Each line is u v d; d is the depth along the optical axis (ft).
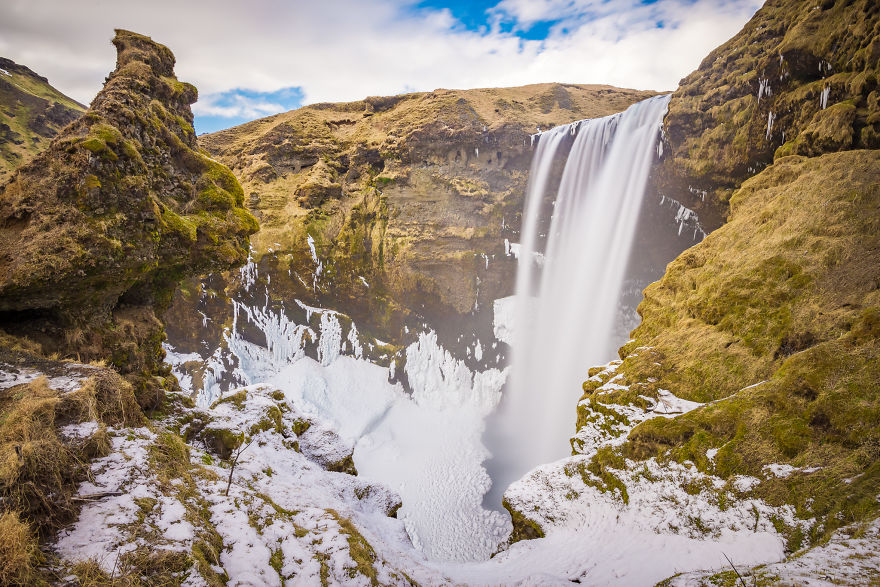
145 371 41.55
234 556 21.40
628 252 102.89
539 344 125.80
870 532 25.00
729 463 37.42
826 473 32.17
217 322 129.08
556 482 47.24
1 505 17.12
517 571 34.99
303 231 132.16
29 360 29.50
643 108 99.71
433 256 126.93
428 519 84.64
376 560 26.61
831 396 35.55
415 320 131.75
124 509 20.18
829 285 44.21
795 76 64.80
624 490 42.14
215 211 46.06
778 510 32.48
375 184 135.85
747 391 41.75
